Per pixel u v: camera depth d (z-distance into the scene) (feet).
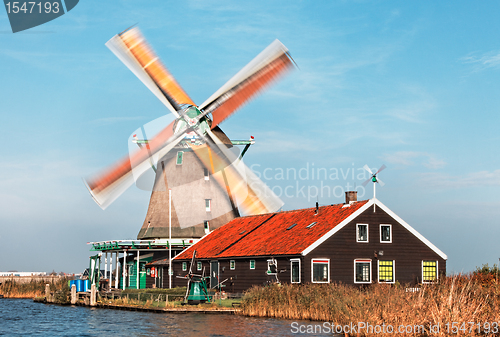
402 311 72.64
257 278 130.21
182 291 137.08
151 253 176.45
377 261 122.52
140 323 95.20
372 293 85.40
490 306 76.59
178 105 154.40
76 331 88.69
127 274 178.70
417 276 125.08
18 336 84.64
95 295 137.90
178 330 85.51
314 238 120.98
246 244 139.64
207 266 148.05
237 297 130.31
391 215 125.39
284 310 100.73
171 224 167.53
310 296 100.68
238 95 146.82
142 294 136.87
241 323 91.97
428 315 71.15
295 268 119.85
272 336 78.48
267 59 140.46
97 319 104.32
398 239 125.29
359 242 122.11
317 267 118.11
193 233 165.99
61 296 154.30
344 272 119.96
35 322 102.63
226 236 154.30
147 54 150.61
